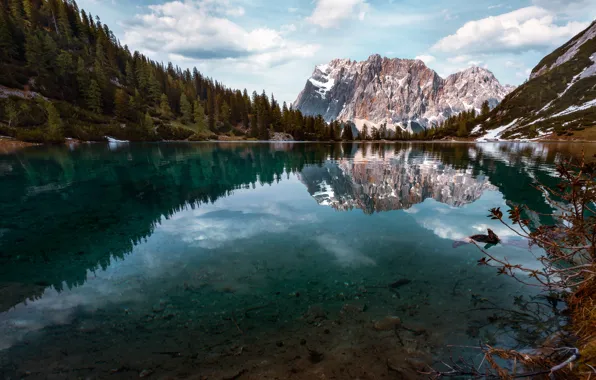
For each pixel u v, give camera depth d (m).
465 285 5.11
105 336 4.09
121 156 34.31
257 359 3.59
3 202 12.16
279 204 11.49
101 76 101.19
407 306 4.54
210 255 6.78
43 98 74.88
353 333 3.99
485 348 3.54
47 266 6.40
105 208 11.15
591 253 3.90
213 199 12.49
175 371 3.43
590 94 121.12
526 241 6.98
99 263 6.50
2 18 89.56
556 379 2.73
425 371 3.25
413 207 10.65
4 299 5.09
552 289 4.79
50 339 4.03
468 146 68.75
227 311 4.62
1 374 3.40
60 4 127.62
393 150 52.84
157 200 12.43
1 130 52.31
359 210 10.44
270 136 123.88
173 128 99.62
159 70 134.50
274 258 6.53
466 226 8.33
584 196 3.76
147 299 5.01
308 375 3.31
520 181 15.70
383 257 6.41
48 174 20.03
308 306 4.67
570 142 80.81
